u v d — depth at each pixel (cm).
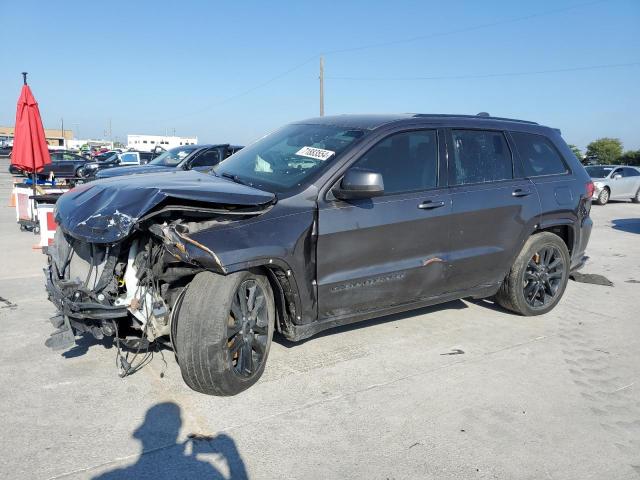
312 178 410
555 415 362
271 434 329
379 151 440
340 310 423
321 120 511
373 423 345
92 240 336
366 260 424
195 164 1319
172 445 314
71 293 361
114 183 400
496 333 513
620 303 629
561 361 452
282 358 438
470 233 484
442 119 492
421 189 457
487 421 352
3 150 5853
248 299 374
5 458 297
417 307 477
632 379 422
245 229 364
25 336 473
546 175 559
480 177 500
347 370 420
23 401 359
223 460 302
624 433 344
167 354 439
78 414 345
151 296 363
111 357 431
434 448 320
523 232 525
